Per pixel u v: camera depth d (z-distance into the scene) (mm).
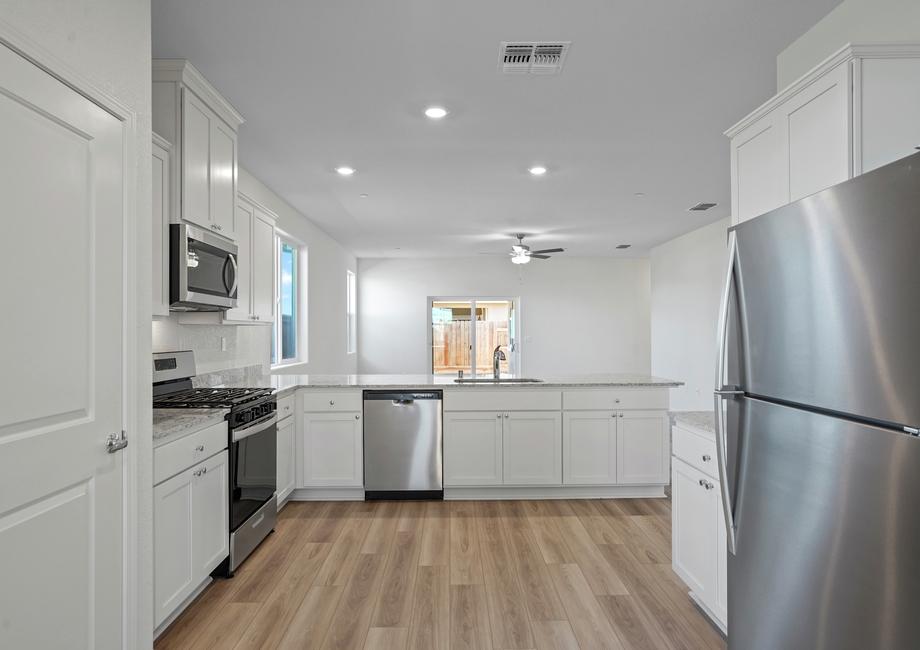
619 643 2193
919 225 1094
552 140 3883
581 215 6410
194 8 2291
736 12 2352
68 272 1536
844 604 1294
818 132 1914
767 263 1597
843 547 1296
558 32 2498
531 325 10242
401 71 2859
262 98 3178
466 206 5902
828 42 2385
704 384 7219
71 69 1549
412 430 4125
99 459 1656
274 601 2559
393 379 4590
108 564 1693
